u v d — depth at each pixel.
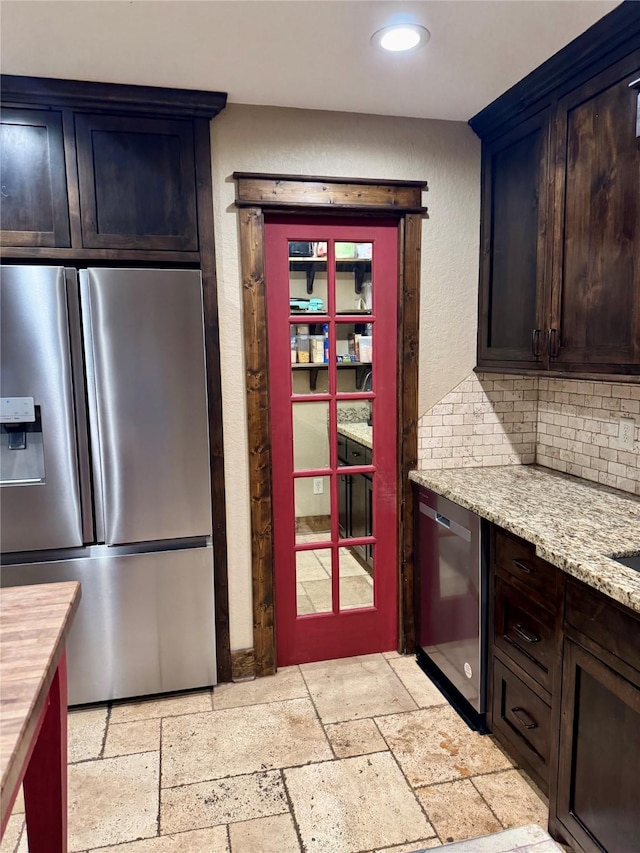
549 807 1.73
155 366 2.25
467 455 2.78
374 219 2.58
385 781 1.96
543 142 2.13
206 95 2.22
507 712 2.04
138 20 1.73
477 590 2.15
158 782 1.96
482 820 1.79
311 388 2.63
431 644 2.60
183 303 2.26
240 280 2.43
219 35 1.82
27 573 2.24
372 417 2.71
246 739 2.18
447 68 2.06
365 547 2.78
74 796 1.90
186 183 2.30
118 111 2.20
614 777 1.45
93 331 2.18
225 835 1.75
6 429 2.18
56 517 2.21
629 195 1.72
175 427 2.30
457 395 2.72
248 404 2.49
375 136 2.48
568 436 2.62
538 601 1.79
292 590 2.70
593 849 1.53
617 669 1.41
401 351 2.64
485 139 2.54
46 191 2.18
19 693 0.97
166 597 2.39
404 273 2.59
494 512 2.00
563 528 1.81
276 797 1.90
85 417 2.23
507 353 2.44
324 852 1.69
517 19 1.74
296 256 2.53
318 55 1.96
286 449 2.61
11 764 0.81
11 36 1.81
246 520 2.56
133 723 2.29
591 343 1.91
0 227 2.16
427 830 1.76
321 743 2.16
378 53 1.95
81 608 2.30
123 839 1.74
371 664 2.72
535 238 2.21
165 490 2.32
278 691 2.50
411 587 2.77
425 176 2.55
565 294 2.04
